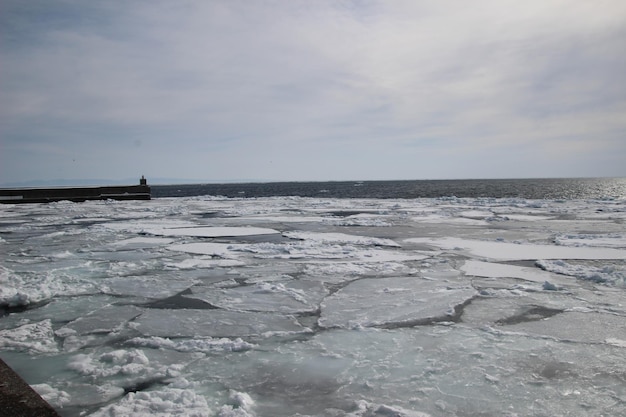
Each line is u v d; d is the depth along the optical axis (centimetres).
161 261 793
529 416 276
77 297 561
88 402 300
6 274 634
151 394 303
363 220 1487
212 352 387
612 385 316
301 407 292
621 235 1071
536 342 399
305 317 482
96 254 864
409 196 4506
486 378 329
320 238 1067
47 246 960
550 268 704
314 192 6066
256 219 1579
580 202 2391
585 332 422
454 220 1503
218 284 626
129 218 1645
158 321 470
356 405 292
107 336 426
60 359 371
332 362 363
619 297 539
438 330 434
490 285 605
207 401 300
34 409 246
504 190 6284
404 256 825
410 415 276
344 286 610
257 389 318
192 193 6950
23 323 464
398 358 369
